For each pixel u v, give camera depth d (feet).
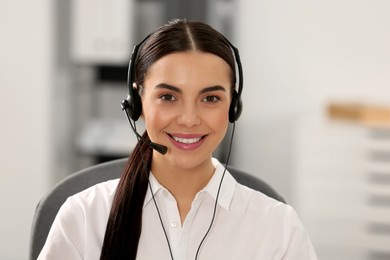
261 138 12.85
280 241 4.49
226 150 12.44
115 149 11.85
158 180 4.54
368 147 10.55
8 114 11.50
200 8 12.30
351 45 12.28
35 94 11.42
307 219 10.87
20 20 11.23
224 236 4.48
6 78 11.41
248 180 5.23
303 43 12.43
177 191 4.53
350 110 11.13
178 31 4.09
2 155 11.64
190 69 3.98
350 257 10.80
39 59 11.30
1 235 11.88
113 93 12.96
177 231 4.46
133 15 12.20
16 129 11.55
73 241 4.52
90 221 4.53
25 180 11.69
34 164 11.62
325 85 12.48
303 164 10.81
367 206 10.65
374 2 12.07
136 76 4.29
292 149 12.73
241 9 12.49
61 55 11.95
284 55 12.53
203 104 4.10
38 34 11.25
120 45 11.71
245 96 12.77
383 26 12.09
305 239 4.53
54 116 11.65
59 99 11.94
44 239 5.03
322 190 10.78
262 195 4.75
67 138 12.40
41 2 11.18
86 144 11.93
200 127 4.10
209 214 4.50
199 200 4.48
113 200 4.50
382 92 12.30
